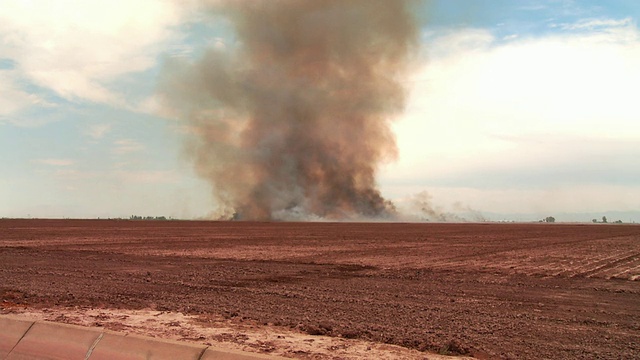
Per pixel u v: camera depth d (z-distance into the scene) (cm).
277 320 1149
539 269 2328
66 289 1647
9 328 872
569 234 6025
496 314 1251
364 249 3622
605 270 2286
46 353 804
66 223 9206
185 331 990
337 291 1653
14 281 1834
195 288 1708
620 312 1288
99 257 2916
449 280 1948
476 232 6494
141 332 974
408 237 5259
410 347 918
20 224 8456
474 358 834
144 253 3209
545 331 1056
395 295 1567
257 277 2033
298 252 3341
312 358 799
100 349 778
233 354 703
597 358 850
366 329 1055
